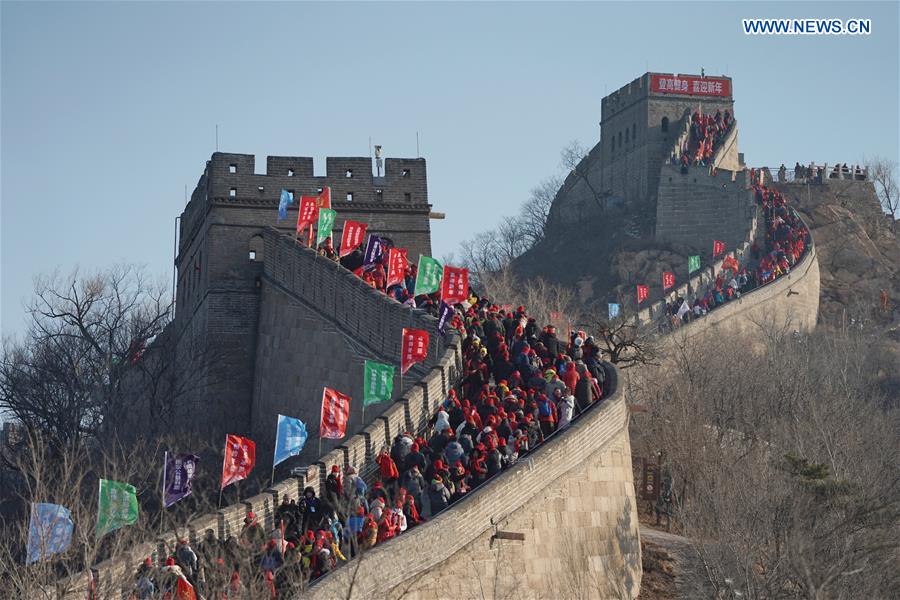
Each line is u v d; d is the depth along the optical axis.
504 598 46.34
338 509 43.41
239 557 38.44
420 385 54.47
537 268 172.12
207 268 83.50
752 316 124.88
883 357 117.62
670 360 98.94
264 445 75.50
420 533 44.47
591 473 54.47
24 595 37.12
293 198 84.81
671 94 178.75
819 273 150.12
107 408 79.38
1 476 69.62
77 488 43.44
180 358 84.19
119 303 89.25
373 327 67.81
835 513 53.09
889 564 52.62
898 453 76.00
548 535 51.28
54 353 82.50
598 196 185.00
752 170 172.75
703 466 67.31
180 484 47.03
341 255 73.75
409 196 87.12
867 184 181.38
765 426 80.69
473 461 49.50
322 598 39.03
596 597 52.88
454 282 60.31
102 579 37.66
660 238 161.00
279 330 78.62
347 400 51.75
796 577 49.28
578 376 56.62
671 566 58.91
